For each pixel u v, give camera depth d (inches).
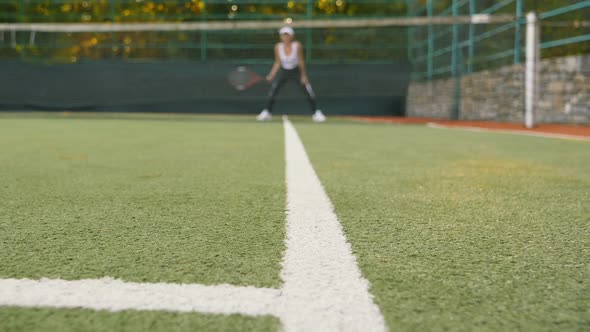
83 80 470.9
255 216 59.9
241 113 486.0
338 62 505.4
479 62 388.2
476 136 208.5
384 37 504.1
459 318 31.7
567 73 307.7
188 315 31.8
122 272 39.9
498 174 97.2
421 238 50.7
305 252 45.7
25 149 139.3
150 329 29.7
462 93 410.3
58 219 57.8
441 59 443.8
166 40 500.7
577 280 38.9
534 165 111.7
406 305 33.7
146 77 471.5
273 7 506.6
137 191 76.0
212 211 62.5
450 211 63.5
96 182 84.2
